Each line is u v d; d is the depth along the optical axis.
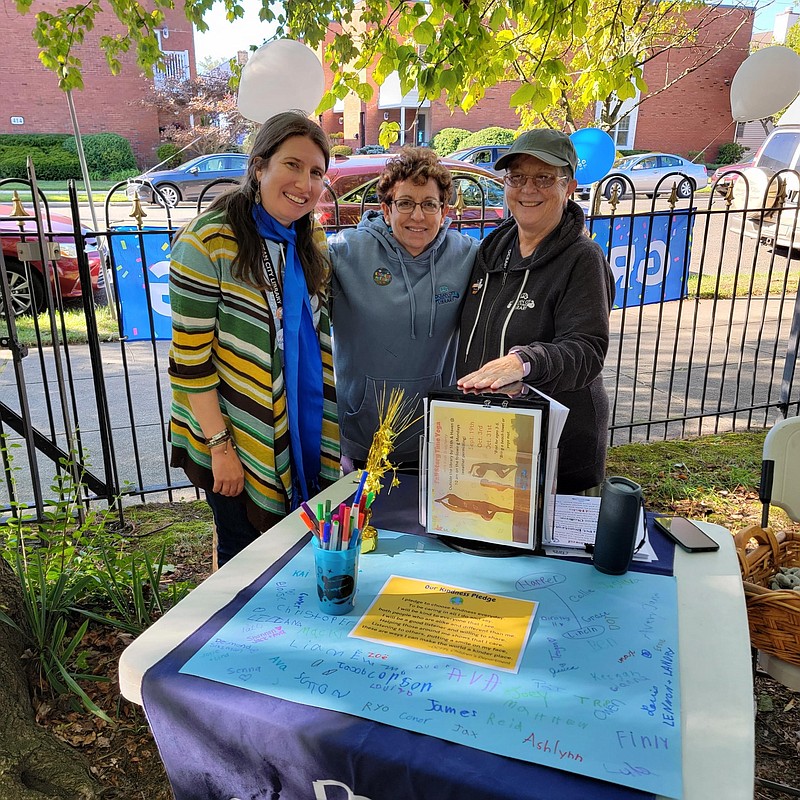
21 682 2.00
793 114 8.54
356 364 2.28
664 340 6.63
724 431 4.69
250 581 1.41
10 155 19.38
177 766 1.13
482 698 1.04
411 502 1.78
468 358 2.14
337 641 1.19
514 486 1.46
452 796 0.90
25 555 2.63
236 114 20.23
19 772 1.72
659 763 0.91
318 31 3.55
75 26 4.36
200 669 1.12
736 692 1.06
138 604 2.38
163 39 20.66
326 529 1.27
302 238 1.99
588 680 1.08
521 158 1.91
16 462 4.11
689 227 4.18
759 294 7.97
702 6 6.82
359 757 0.94
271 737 1.00
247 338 1.88
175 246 1.85
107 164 20.12
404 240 2.16
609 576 1.40
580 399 2.03
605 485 1.41
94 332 3.25
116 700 2.13
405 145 2.17
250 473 1.98
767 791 2.00
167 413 4.91
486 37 2.78
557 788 0.87
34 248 3.00
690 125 19.42
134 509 3.64
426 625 1.24
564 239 1.93
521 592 1.34
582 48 5.36
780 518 3.45
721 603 1.31
